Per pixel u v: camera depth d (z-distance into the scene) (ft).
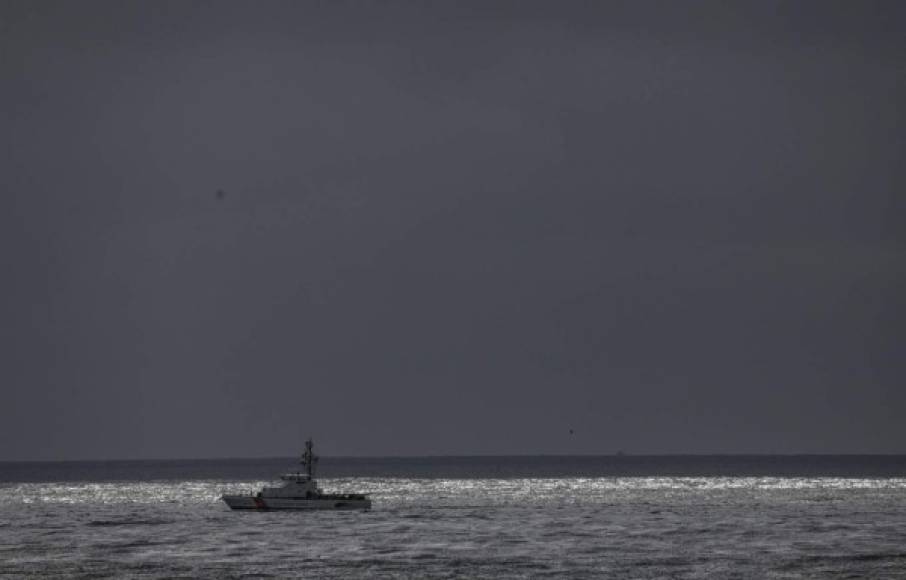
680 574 535.60
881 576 527.81
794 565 559.38
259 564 569.23
